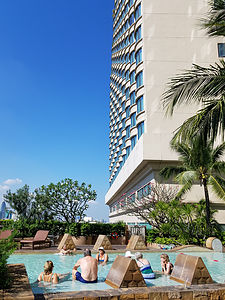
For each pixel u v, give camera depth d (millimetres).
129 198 30984
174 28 28562
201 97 9211
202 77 8961
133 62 33875
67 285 7168
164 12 29000
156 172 24281
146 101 26703
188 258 7191
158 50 28047
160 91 26969
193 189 23688
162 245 17047
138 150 26062
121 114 49562
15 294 4609
